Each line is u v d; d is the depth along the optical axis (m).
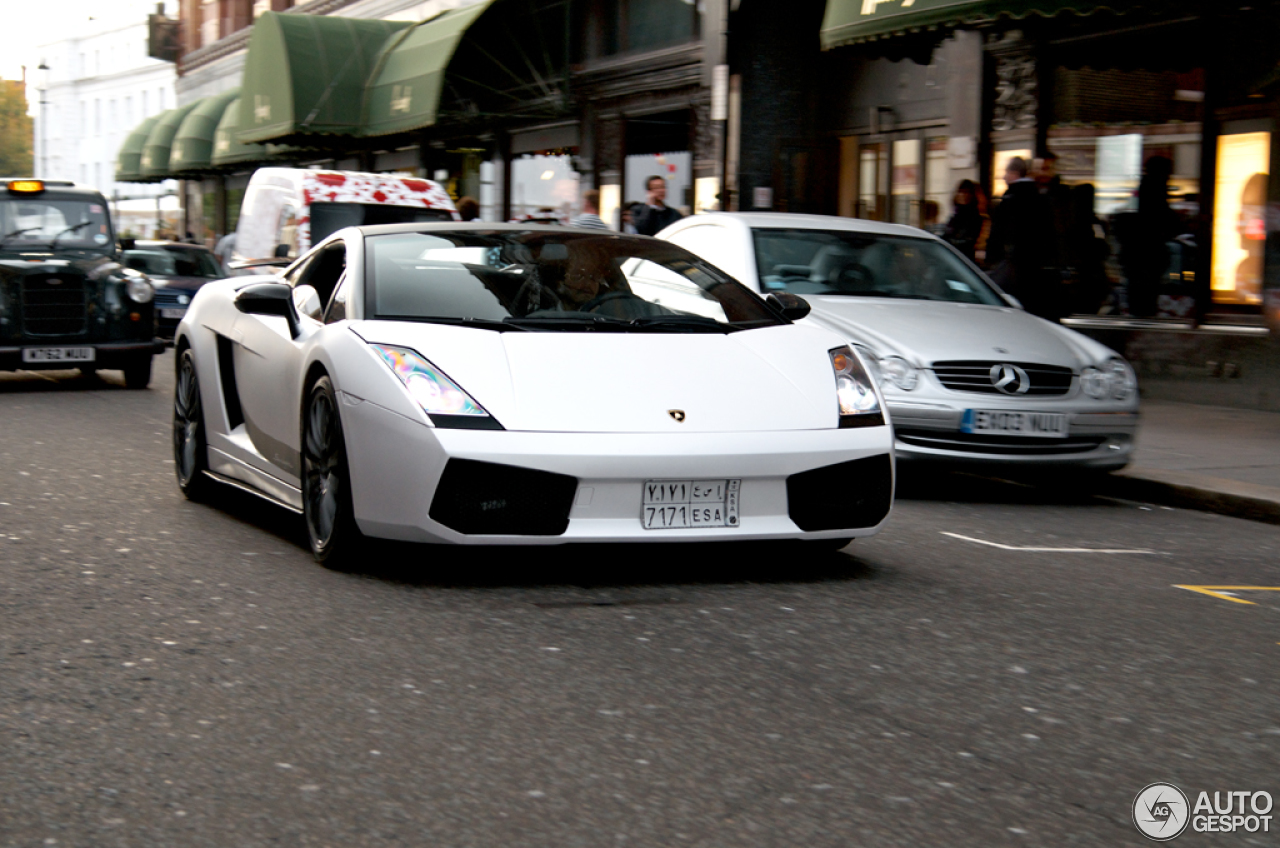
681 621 4.45
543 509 4.66
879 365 7.41
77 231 14.60
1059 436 7.44
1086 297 14.02
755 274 8.42
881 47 14.21
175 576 5.01
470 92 23.28
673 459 4.70
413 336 4.97
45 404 12.05
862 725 3.45
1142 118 13.48
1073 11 11.44
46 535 5.81
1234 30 12.54
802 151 16.62
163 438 9.50
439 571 5.09
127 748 3.20
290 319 5.65
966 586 5.17
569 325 5.23
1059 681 3.89
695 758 3.18
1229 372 12.45
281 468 5.76
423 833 2.73
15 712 3.45
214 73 43.25
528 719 3.43
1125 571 5.67
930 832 2.79
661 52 20.67
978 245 15.08
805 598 4.83
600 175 22.58
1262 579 5.63
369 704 3.54
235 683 3.71
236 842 2.68
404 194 16.00
